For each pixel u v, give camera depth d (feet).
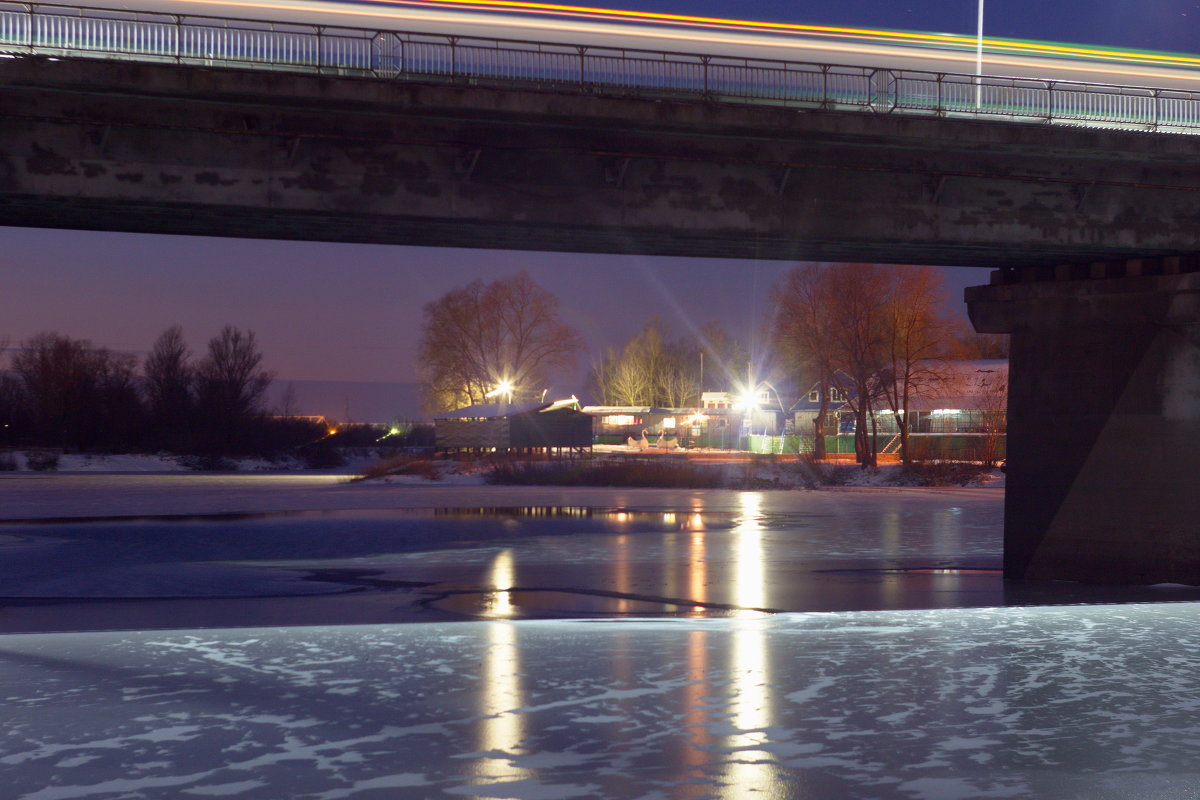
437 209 73.87
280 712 43.34
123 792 32.89
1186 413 86.02
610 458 294.46
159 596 81.35
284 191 70.85
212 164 69.56
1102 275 91.81
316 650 58.08
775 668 52.60
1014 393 95.71
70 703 45.01
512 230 78.13
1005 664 53.78
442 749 37.65
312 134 70.59
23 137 66.28
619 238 81.71
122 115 67.31
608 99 72.28
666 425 448.65
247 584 87.25
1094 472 90.12
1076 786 33.35
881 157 81.66
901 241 83.05
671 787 33.14
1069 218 86.17
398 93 68.54
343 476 281.33
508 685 48.62
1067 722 41.47
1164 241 87.92
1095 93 88.38
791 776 34.35
